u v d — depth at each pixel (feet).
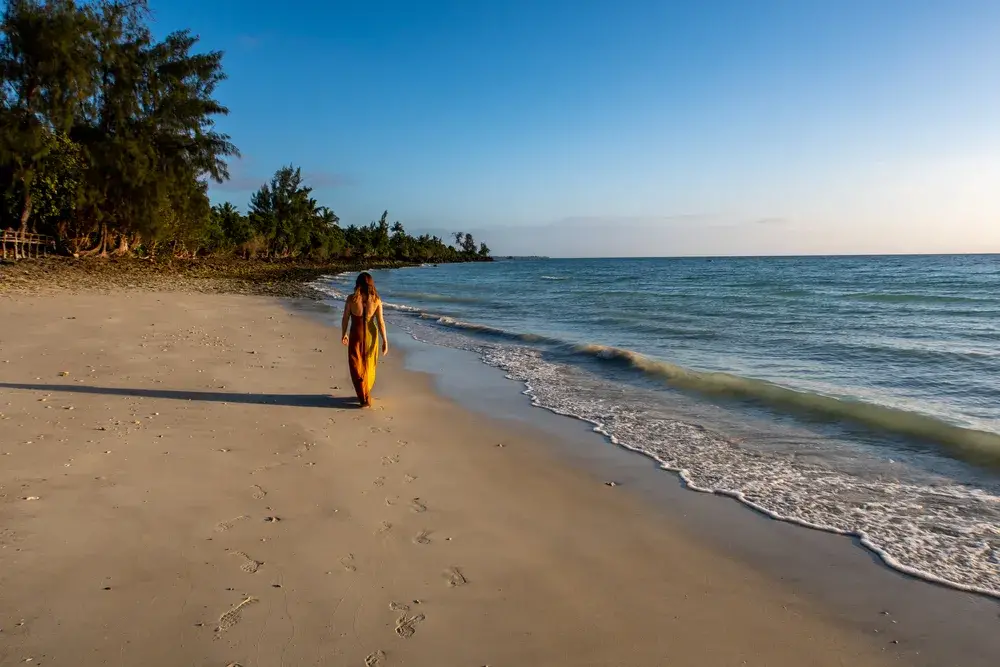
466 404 26.05
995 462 18.25
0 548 11.41
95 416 20.38
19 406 20.95
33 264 94.43
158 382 25.98
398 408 24.54
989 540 13.58
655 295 103.30
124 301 59.16
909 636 10.06
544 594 11.03
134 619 9.50
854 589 11.55
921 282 132.87
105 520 12.84
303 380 28.25
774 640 9.88
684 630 10.08
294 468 16.76
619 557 12.62
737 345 44.21
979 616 10.64
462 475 17.17
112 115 108.58
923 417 21.77
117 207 109.29
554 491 16.28
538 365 35.53
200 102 114.73
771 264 374.63
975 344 42.19
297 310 63.26
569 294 109.81
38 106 95.45
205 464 16.56
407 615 10.10
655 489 16.62
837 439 21.18
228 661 8.67
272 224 230.68
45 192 107.34
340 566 11.59
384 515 14.08
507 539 13.24
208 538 12.33
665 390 28.99
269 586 10.71
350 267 258.78
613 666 9.08
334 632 9.50
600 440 21.18
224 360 31.89
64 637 8.98
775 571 12.19
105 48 104.83
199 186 125.90
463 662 8.98
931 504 15.62
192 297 70.33
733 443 20.86
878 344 42.60
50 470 15.39
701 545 13.29
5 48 91.86
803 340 45.62
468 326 52.95
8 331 37.06
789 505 15.58
